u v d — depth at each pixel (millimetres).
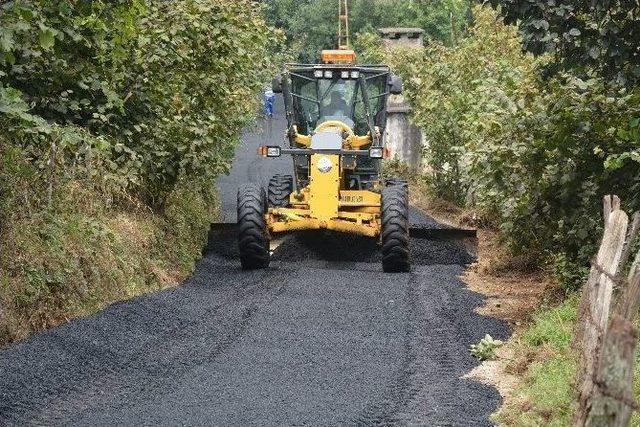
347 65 22891
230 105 21469
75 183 16188
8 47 12461
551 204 16234
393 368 12172
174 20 18359
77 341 12805
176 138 19141
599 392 6078
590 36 13258
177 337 13656
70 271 14922
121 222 18047
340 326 14570
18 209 14625
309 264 21641
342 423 9672
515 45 26734
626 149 14867
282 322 14750
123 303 15133
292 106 23047
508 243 20469
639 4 13234
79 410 10180
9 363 11656
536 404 10031
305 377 11648
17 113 12586
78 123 16516
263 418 9820
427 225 23312
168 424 9609
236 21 20297
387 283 18438
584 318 10953
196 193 23938
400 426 9641
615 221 9742
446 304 16453
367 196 21203
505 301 17266
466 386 11328
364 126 22969
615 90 14719
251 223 20172
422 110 31594
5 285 13609
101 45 15094
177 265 19594
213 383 11328
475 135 20047
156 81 18109
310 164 21234
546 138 15609
